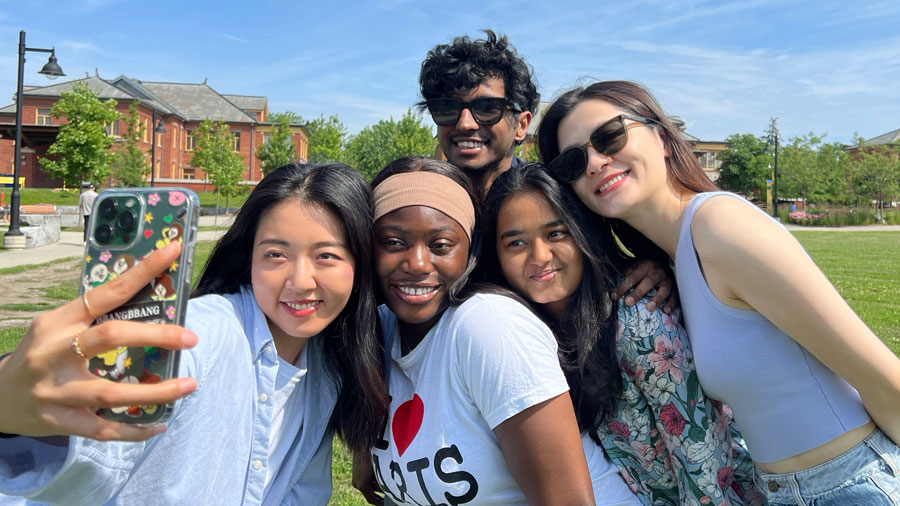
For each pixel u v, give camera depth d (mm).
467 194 825
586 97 874
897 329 3062
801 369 752
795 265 699
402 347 844
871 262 6648
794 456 772
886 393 712
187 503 636
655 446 834
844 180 22531
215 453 661
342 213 698
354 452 859
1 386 466
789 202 24344
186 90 27125
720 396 795
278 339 761
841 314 695
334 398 830
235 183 16953
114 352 489
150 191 494
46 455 543
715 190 857
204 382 640
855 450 750
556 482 678
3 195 13867
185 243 478
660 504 852
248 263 765
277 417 750
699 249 770
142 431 487
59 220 9938
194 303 696
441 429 733
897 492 733
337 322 797
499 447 730
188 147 25391
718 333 765
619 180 845
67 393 454
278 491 771
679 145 873
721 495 810
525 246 847
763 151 24906
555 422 684
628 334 810
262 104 31688
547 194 825
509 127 1649
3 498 630
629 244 962
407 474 766
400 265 764
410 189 763
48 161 13656
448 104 1608
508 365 686
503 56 1587
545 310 897
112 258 495
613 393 826
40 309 3545
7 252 6828
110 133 20391
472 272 855
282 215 692
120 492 624
